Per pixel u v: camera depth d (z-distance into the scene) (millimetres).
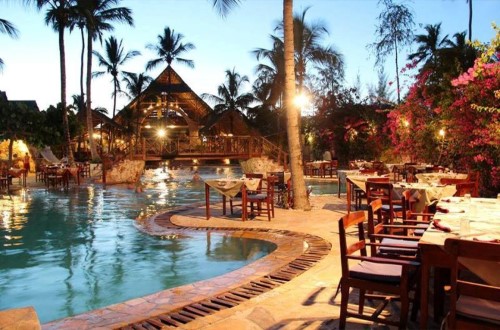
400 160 19453
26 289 4996
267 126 36469
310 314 3717
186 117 35750
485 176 10945
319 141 26484
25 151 24812
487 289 2307
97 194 14656
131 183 18484
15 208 11391
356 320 3561
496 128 9664
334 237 6832
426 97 14633
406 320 3111
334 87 26422
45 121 20984
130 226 8703
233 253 6359
